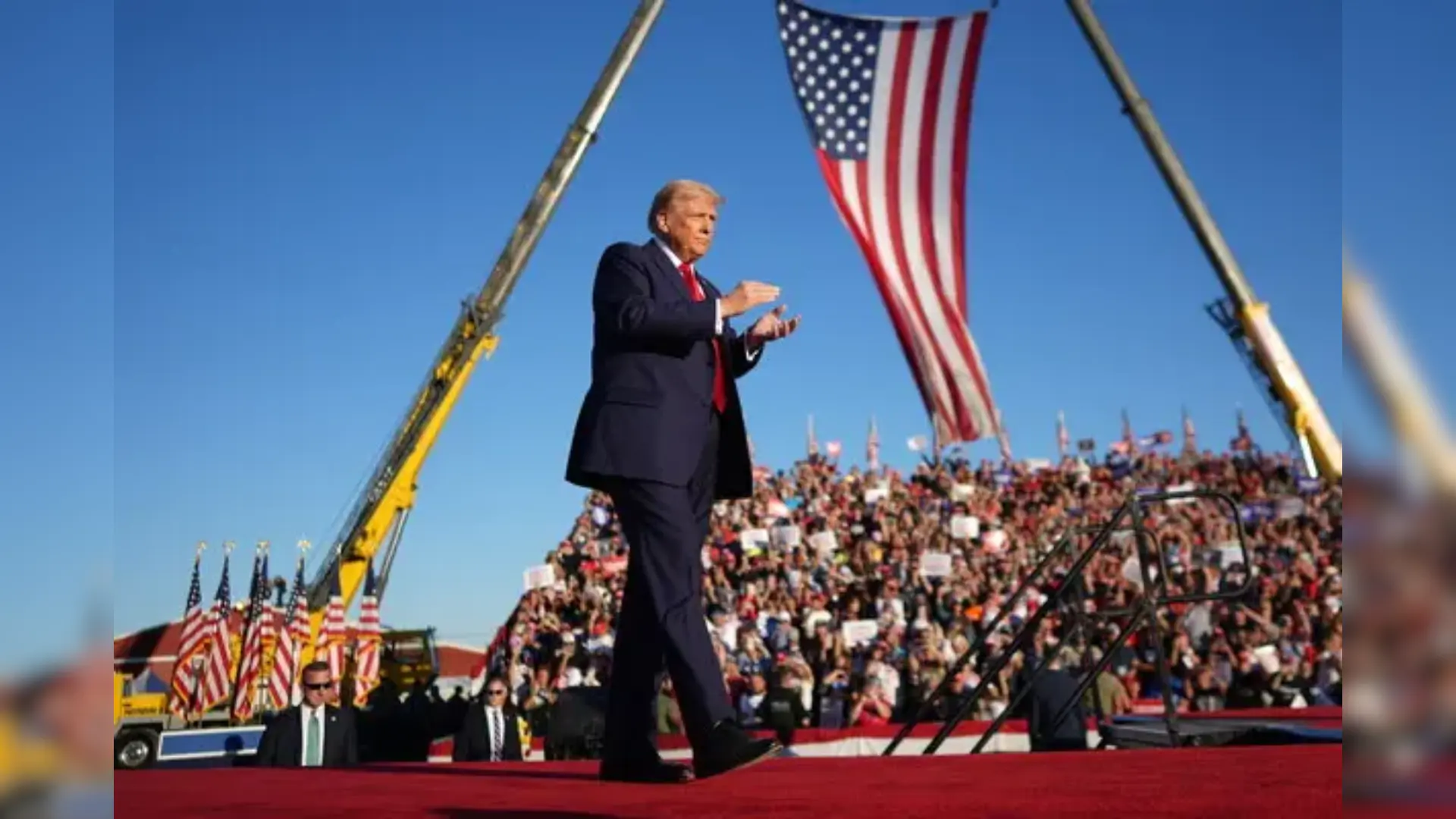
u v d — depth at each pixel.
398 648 24.59
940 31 18.11
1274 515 30.97
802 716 15.36
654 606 3.71
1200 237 21.92
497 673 12.88
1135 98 22.56
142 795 3.46
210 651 21.64
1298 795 2.33
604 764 3.98
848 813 2.42
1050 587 22.02
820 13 18.31
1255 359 21.45
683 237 4.12
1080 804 2.40
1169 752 4.86
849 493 36.28
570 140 22.80
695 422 3.86
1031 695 9.66
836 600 22.73
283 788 3.85
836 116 18.33
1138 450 45.75
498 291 22.97
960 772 3.90
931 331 18.34
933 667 16.70
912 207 18.28
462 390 23.22
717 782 3.67
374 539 23.14
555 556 30.06
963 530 28.73
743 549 28.53
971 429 18.06
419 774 4.77
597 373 3.94
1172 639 17.50
